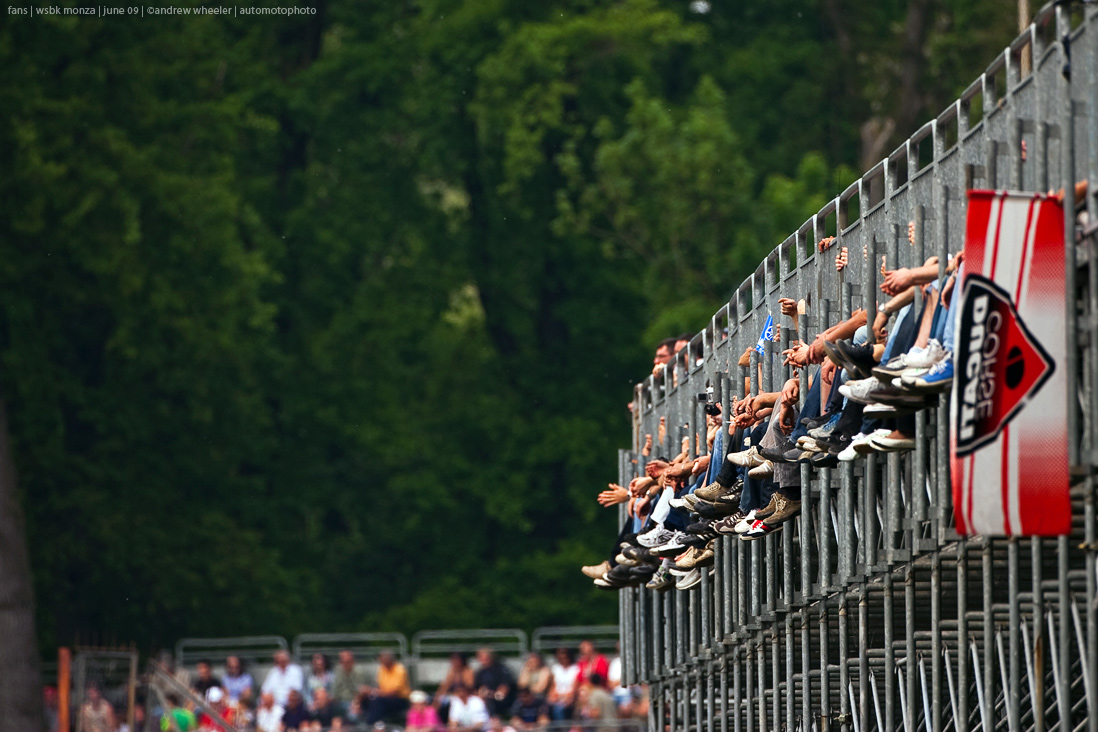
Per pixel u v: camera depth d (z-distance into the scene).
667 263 133.00
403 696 98.75
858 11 148.88
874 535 34.00
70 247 126.88
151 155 129.62
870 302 33.06
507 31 140.62
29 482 129.25
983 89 30.33
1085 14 26.33
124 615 132.75
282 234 148.25
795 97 146.62
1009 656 30.70
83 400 132.62
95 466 132.75
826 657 38.38
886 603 34.19
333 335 144.62
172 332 134.38
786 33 149.38
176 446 138.38
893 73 145.25
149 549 132.00
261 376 143.75
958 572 30.61
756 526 38.22
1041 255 26.22
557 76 139.62
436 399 148.88
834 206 37.69
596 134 136.62
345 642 129.50
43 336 130.25
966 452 26.03
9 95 125.06
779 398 36.94
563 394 146.50
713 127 132.62
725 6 152.12
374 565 149.25
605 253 141.75
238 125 138.25
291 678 99.88
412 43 145.75
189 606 133.00
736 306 45.78
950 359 28.12
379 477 149.62
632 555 48.59
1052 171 27.83
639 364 146.75
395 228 149.75
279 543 145.00
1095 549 25.81
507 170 137.00
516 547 146.62
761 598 43.69
